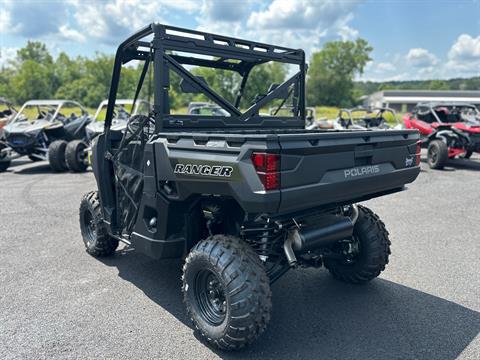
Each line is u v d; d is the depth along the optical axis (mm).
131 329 3049
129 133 3609
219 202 3102
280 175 2420
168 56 3191
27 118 12086
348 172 2803
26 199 7520
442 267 4195
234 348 2668
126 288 3746
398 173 3215
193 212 3182
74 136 12250
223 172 2566
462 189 8336
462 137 10984
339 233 2961
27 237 5242
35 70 91562
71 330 3031
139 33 3287
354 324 3098
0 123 13062
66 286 3785
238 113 3684
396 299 3502
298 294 3615
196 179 2756
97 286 3785
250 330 2584
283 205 2451
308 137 2549
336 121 15523
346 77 94500
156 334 2982
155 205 3145
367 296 3559
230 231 3156
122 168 3746
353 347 2801
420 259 4414
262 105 3838
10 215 6352
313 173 2592
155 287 3771
